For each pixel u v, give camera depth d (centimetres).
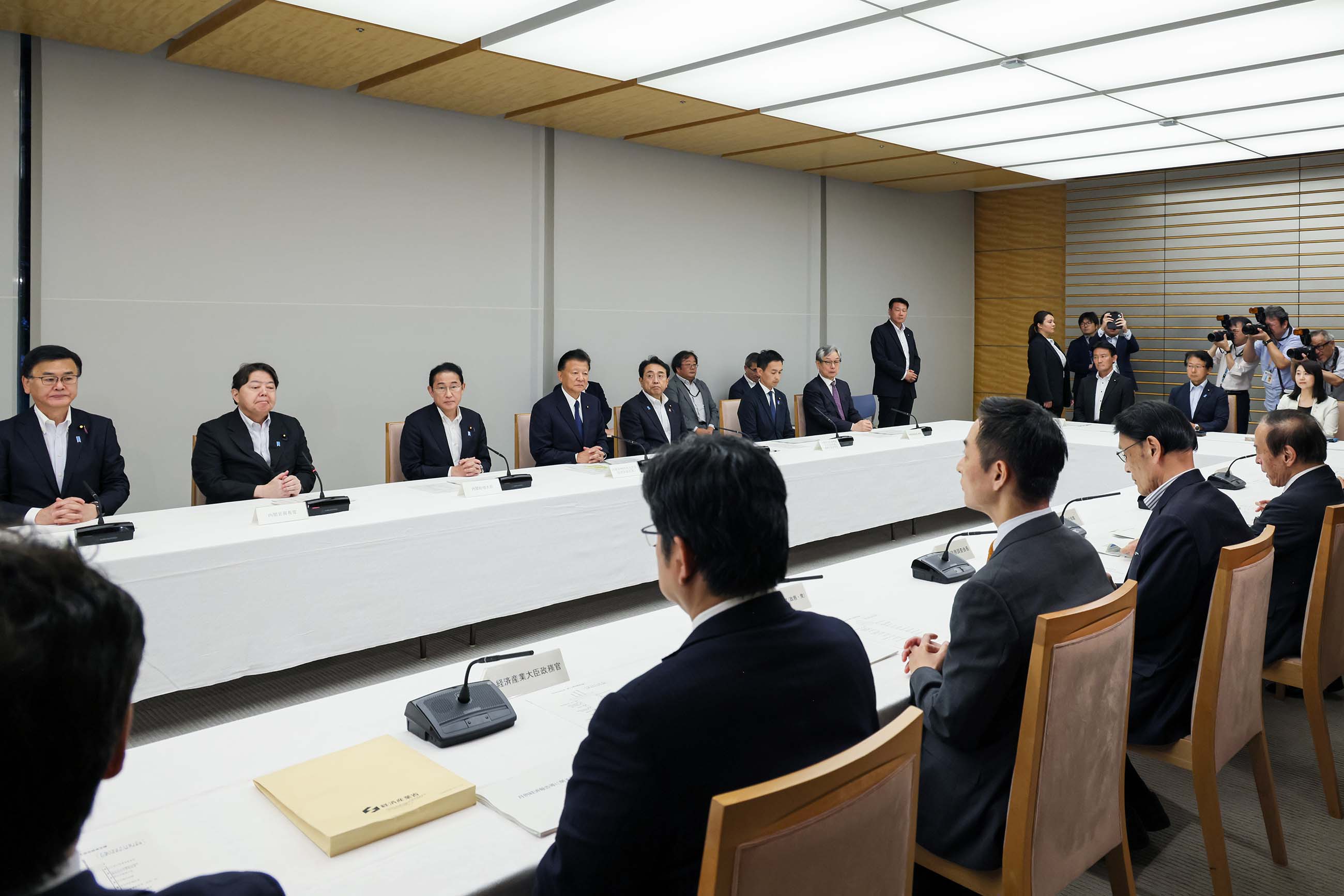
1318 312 859
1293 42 470
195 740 159
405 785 138
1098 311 993
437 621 362
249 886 79
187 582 300
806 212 893
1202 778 214
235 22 448
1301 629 276
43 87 491
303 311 590
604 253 739
